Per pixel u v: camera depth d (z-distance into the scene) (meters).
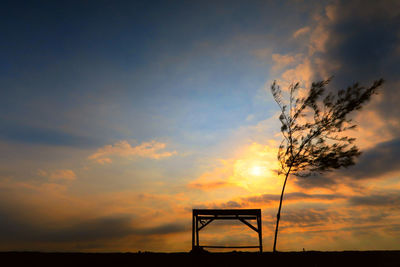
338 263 11.23
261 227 13.76
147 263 11.45
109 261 11.76
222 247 13.50
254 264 11.28
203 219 14.02
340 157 12.70
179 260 11.98
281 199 13.48
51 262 11.50
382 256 12.19
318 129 13.14
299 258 11.95
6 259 11.79
